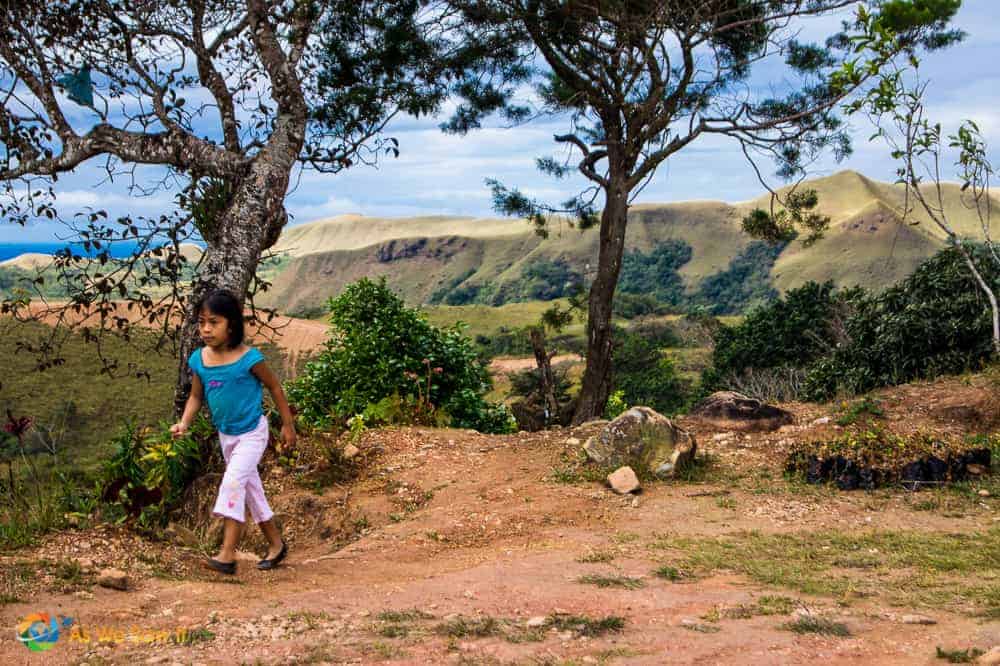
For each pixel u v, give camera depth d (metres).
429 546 5.76
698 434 9.20
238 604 3.91
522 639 3.34
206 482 6.40
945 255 12.84
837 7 10.26
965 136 10.35
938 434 7.79
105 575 4.09
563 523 6.30
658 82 11.38
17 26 7.64
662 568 4.82
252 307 7.83
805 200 13.70
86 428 27.38
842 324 22.50
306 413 11.34
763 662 3.02
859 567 4.88
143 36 8.72
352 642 3.24
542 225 15.38
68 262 7.44
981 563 4.83
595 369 13.20
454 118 13.35
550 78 14.51
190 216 7.84
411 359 11.46
